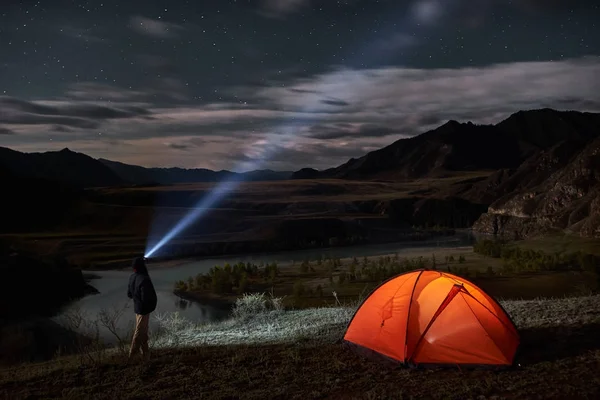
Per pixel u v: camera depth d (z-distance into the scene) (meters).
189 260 75.19
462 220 136.00
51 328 26.81
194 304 39.62
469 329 9.28
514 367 8.82
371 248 87.62
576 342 9.91
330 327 13.78
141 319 10.34
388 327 9.86
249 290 42.59
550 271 41.88
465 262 53.19
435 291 9.77
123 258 73.94
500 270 44.31
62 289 42.97
